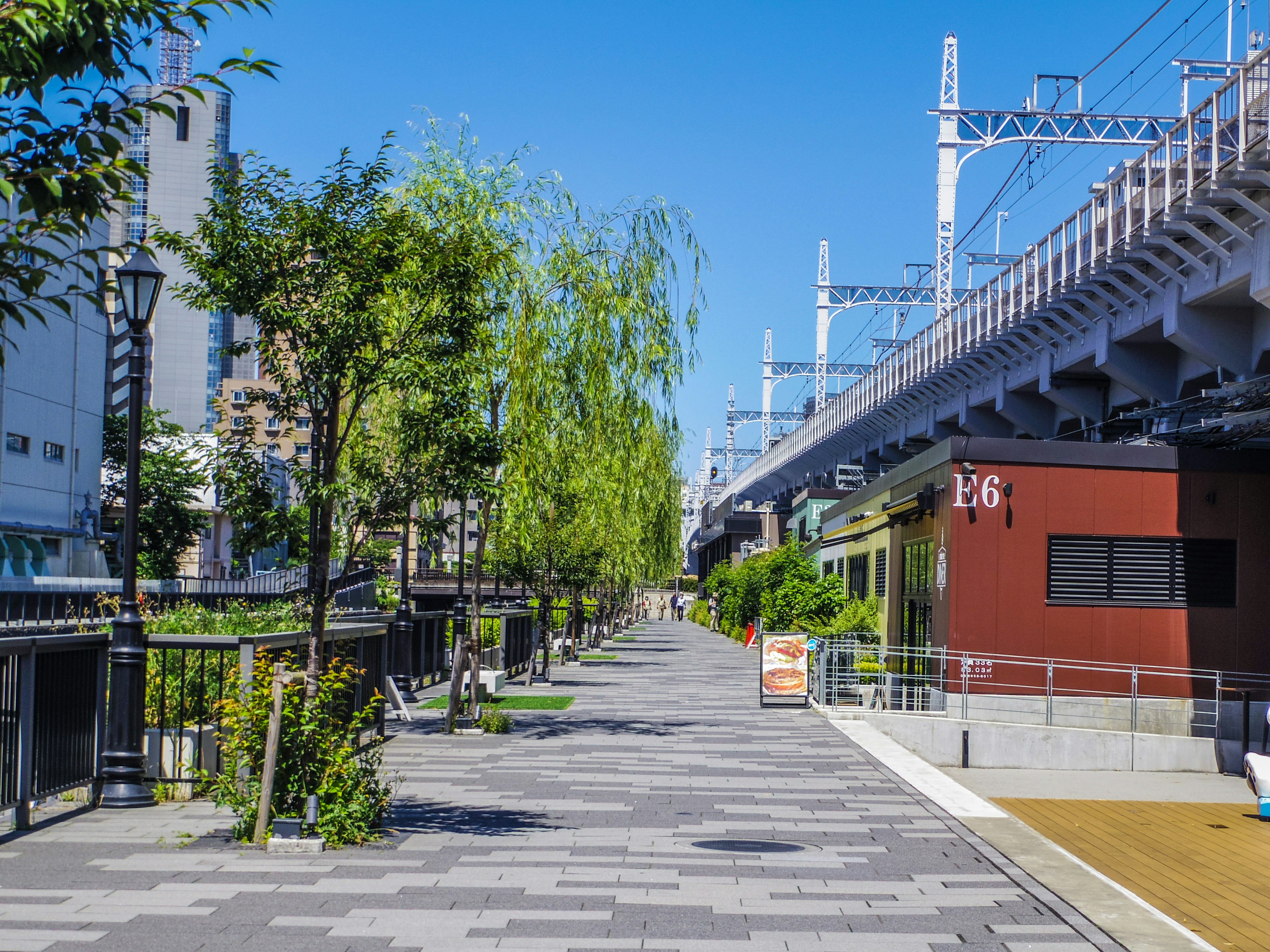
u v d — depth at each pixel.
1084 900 7.99
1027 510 22.75
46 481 60.72
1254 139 20.14
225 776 9.57
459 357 11.25
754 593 55.69
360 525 11.15
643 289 19.66
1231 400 23.77
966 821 11.09
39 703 9.82
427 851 9.17
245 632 13.95
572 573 35.09
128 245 4.97
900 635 28.02
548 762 14.77
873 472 61.03
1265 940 8.41
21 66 4.36
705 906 7.61
